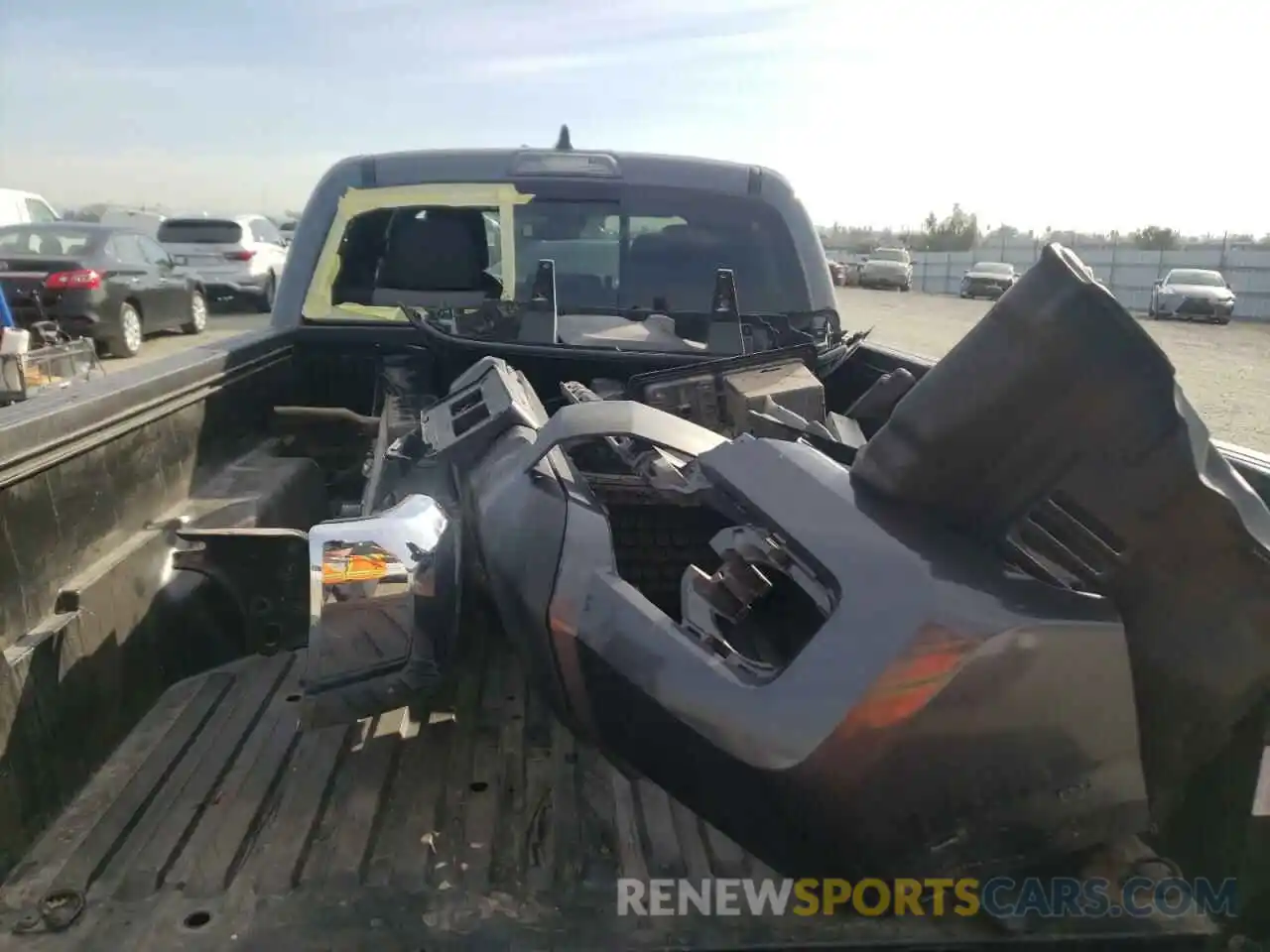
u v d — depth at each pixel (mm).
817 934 1873
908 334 20125
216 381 3604
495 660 2955
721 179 4480
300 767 2412
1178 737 1820
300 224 4574
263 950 1819
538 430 2621
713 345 3758
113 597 2557
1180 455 1608
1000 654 1615
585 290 4480
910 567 1687
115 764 2426
